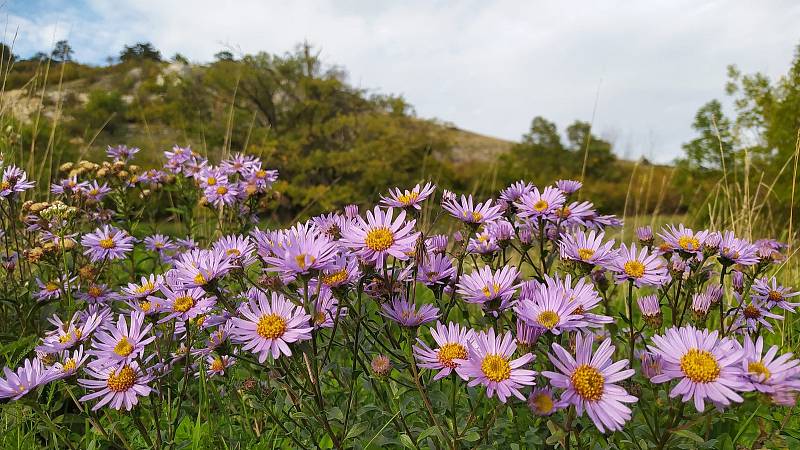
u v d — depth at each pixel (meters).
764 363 0.21
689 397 0.20
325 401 0.31
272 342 0.23
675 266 0.31
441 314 0.28
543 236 0.33
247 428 0.32
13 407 0.31
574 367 0.21
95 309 0.36
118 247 0.44
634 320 0.44
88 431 0.31
